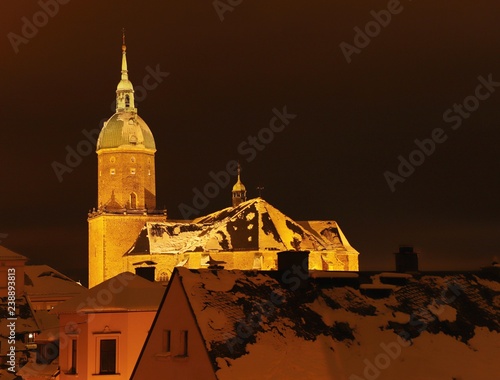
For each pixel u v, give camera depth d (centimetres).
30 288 18000
